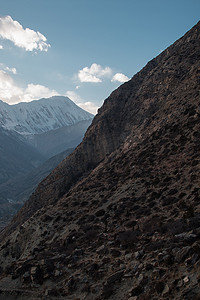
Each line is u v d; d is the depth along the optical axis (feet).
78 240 104.53
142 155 154.20
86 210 127.24
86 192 146.41
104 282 69.72
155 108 208.95
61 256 93.76
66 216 129.39
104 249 86.79
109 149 231.30
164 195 107.55
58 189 222.48
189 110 159.53
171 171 122.21
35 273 86.28
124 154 174.81
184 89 188.14
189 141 136.56
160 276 59.57
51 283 81.87
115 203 119.44
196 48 229.45
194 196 94.68
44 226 129.08
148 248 74.69
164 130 162.61
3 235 226.58
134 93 257.75
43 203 224.12
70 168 233.55
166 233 79.71
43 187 239.50
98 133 242.58
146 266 65.31
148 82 244.01
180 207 92.84
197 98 162.61
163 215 94.12
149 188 119.14
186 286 52.34
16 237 136.77
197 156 120.47
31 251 113.19
